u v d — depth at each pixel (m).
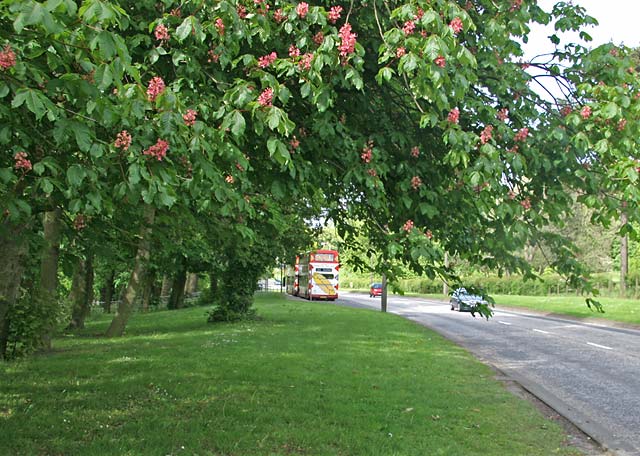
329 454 5.39
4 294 6.43
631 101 4.89
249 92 4.23
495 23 5.02
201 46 4.67
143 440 5.67
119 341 15.38
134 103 3.73
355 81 4.20
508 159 4.68
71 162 3.91
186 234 8.57
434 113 4.41
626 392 9.60
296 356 11.86
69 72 3.38
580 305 35.41
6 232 4.51
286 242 22.14
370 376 9.73
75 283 19.95
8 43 3.16
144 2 4.80
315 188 5.12
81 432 6.00
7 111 3.51
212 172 4.21
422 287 71.81
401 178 5.05
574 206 5.80
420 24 4.19
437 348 14.34
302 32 4.59
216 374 9.55
